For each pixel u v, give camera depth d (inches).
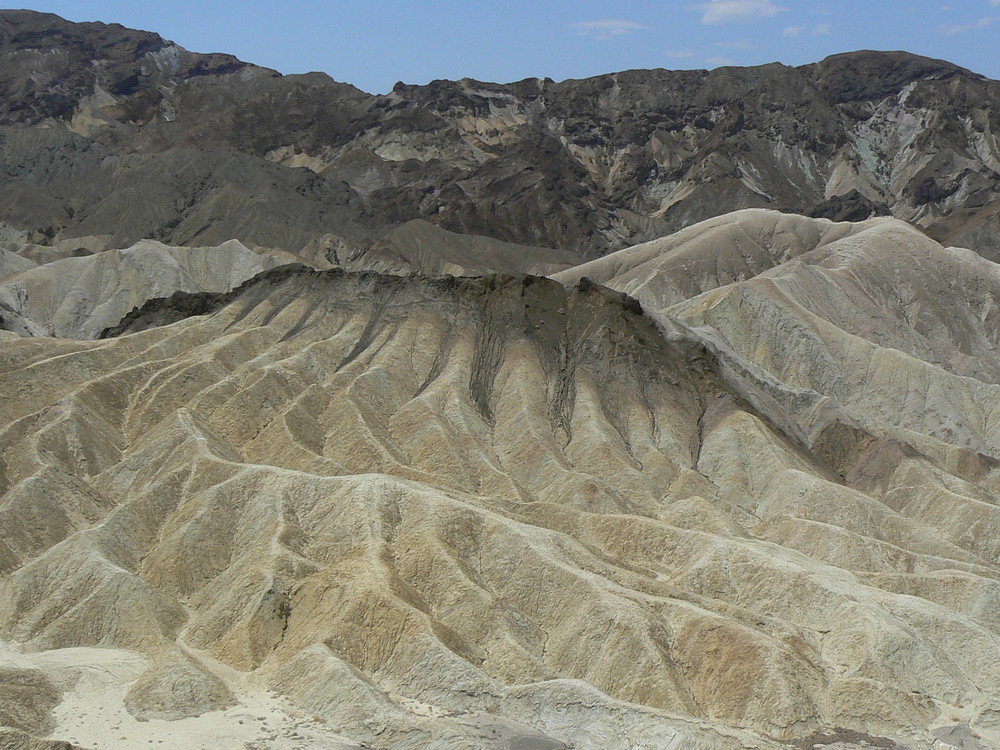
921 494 4402.1
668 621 2970.0
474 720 2608.3
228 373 4542.3
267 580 3006.9
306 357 4677.7
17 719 2517.2
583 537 3587.6
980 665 3083.2
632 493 3978.8
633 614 2883.9
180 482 3587.6
